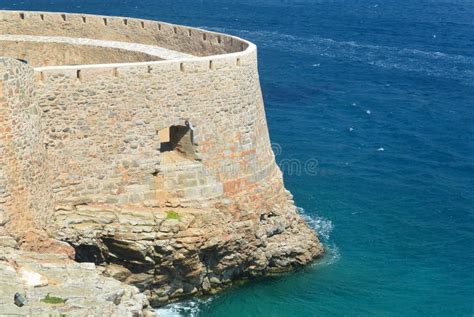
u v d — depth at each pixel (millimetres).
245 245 37781
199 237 35344
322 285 40062
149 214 34719
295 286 39656
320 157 61781
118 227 34000
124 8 164875
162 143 38094
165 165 35750
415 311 38312
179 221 34969
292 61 102438
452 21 146750
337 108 77312
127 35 47406
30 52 46625
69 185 33750
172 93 35031
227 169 37156
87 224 33625
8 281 27000
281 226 39688
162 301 36688
